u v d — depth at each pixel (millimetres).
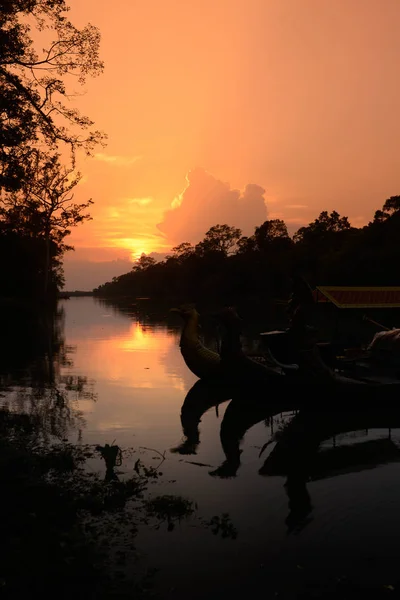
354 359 13914
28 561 4750
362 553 5031
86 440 8836
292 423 10055
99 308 68812
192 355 14211
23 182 14938
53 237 62406
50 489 6484
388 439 8930
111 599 4219
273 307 63875
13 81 13750
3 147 13891
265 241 106688
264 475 7188
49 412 10805
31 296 66250
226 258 111875
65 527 5461
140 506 6062
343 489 6645
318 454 8117
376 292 17438
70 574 4551
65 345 23312
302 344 10844
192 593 4340
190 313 14633
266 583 4508
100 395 12570
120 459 7809
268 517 5812
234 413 10875
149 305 82688
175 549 5066
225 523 5641
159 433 9367
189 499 6289
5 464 7195
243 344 22594
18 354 20188
